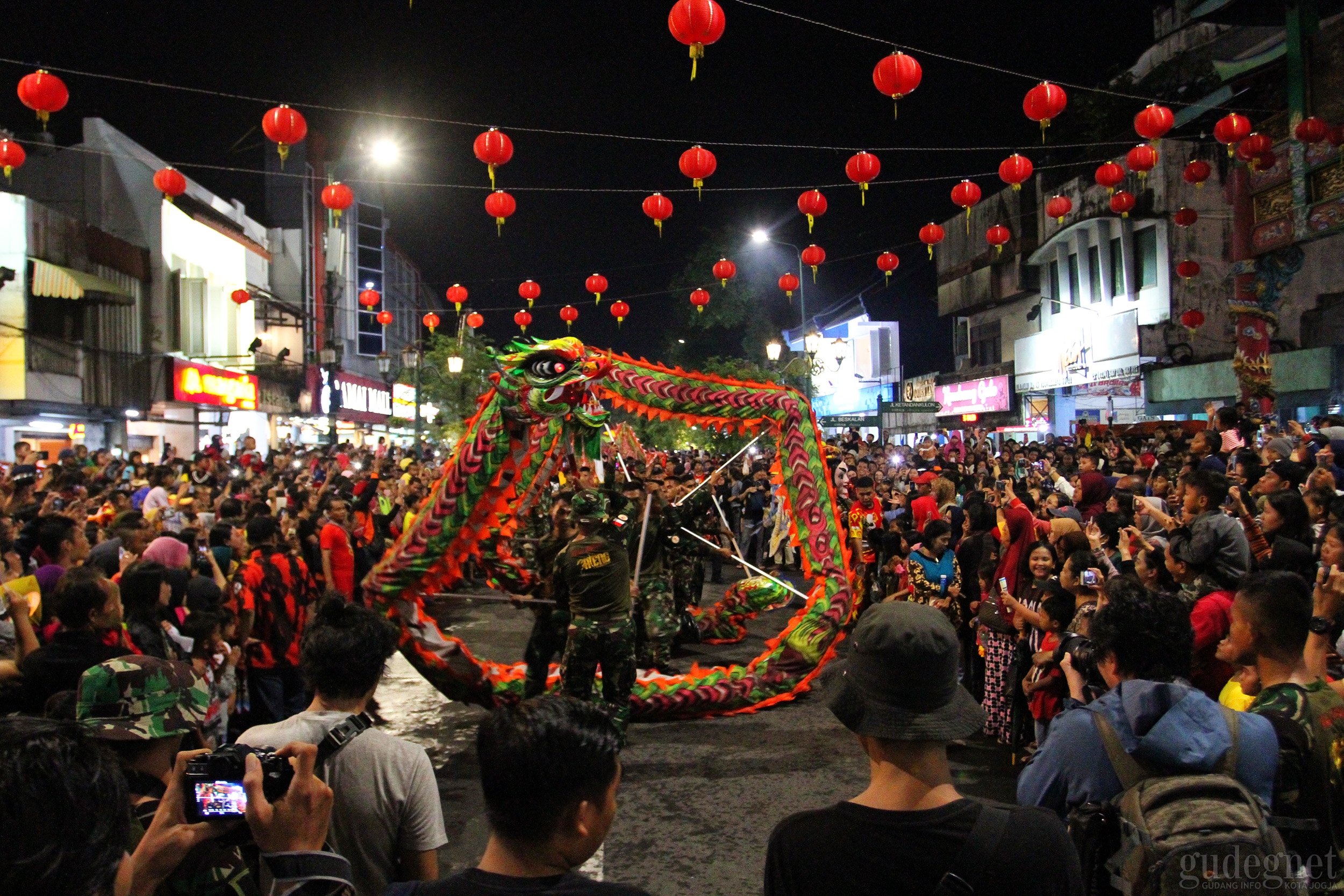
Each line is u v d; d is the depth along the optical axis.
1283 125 20.89
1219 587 5.04
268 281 34.91
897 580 9.20
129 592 5.21
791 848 2.05
